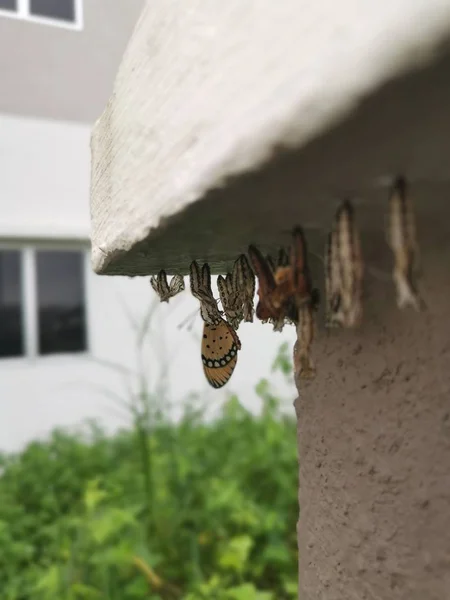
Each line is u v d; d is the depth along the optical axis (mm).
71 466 1012
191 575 619
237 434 993
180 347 1279
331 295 166
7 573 663
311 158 130
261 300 196
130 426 1269
